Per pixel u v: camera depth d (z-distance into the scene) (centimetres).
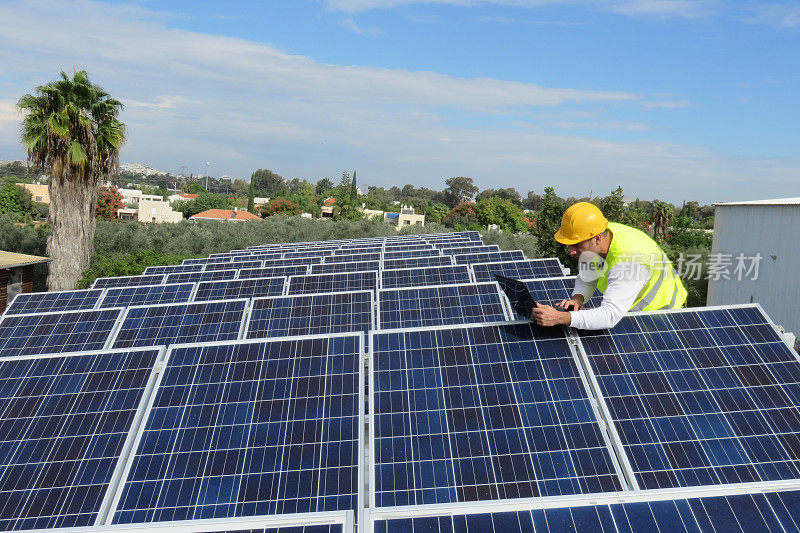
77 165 2759
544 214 3522
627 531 386
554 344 621
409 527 396
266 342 689
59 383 654
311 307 1220
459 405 576
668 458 514
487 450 535
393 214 12206
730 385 569
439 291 1238
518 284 550
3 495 533
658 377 579
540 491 500
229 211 11256
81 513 513
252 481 532
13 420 614
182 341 1150
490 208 9931
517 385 587
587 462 518
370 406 584
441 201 19788
